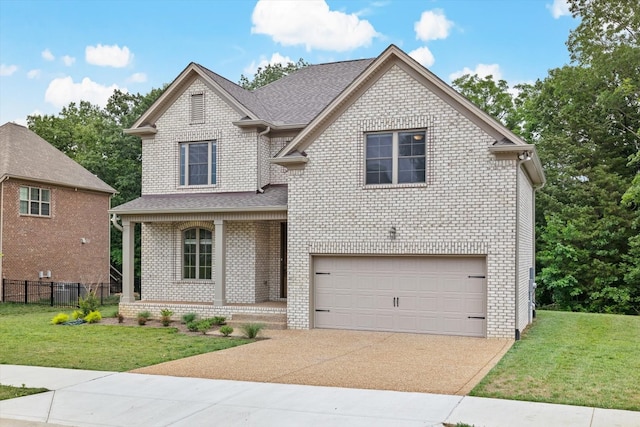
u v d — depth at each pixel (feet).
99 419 26.68
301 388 31.40
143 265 68.95
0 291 86.43
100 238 108.27
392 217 51.62
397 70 51.78
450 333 50.11
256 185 64.44
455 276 50.14
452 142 49.65
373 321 52.95
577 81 111.96
